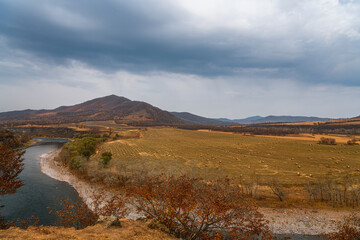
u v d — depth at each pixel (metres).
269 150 113.69
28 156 112.44
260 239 30.89
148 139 172.00
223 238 18.47
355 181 54.53
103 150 120.00
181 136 194.00
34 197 50.28
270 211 42.34
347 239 22.75
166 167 70.62
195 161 86.19
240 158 94.75
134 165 69.88
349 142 123.75
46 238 12.86
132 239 14.43
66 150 127.38
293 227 36.62
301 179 59.94
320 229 36.09
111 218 17.09
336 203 45.38
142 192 19.66
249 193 50.84
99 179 66.88
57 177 71.88
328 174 65.25
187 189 18.78
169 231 17.94
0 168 26.09
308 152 104.62
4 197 48.47
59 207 45.03
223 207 16.97
